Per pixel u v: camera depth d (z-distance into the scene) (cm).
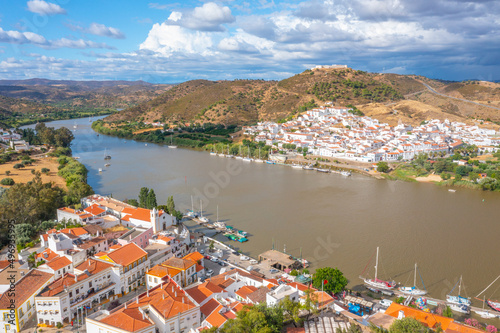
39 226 15450
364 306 10812
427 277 13212
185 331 9169
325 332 8681
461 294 12219
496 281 12950
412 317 8606
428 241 16225
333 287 11731
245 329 8138
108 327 8325
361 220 18912
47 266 11212
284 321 8975
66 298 9794
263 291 10788
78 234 13588
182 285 11844
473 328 8606
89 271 10762
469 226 18050
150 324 8475
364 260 14500
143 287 11819
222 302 10375
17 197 16675
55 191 19175
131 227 15925
